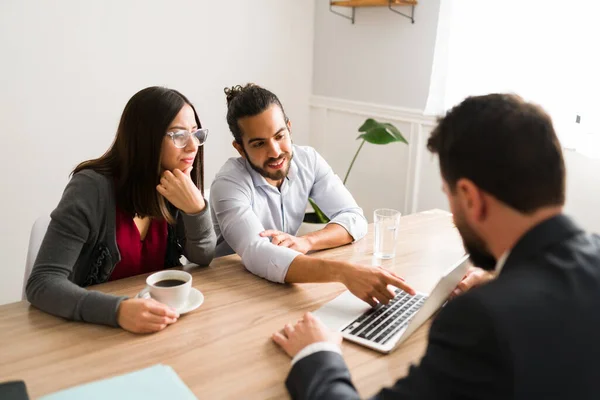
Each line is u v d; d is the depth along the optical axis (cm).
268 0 323
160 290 121
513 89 248
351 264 138
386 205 328
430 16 282
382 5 295
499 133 72
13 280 271
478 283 134
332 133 353
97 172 145
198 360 105
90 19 263
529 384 65
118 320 116
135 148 143
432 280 148
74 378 97
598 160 234
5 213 261
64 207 136
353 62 329
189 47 299
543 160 72
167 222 156
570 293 68
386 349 110
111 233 145
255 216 169
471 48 259
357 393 88
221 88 317
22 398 81
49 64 257
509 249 76
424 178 304
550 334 66
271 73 337
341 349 111
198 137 151
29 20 247
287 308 128
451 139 77
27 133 258
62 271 130
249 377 100
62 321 118
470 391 67
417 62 293
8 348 106
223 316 123
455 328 71
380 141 241
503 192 73
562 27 230
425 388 71
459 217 81
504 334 65
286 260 143
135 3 275
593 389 68
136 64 283
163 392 91
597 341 67
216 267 154
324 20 342
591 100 227
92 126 277
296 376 94
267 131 168
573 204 247
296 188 197
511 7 243
